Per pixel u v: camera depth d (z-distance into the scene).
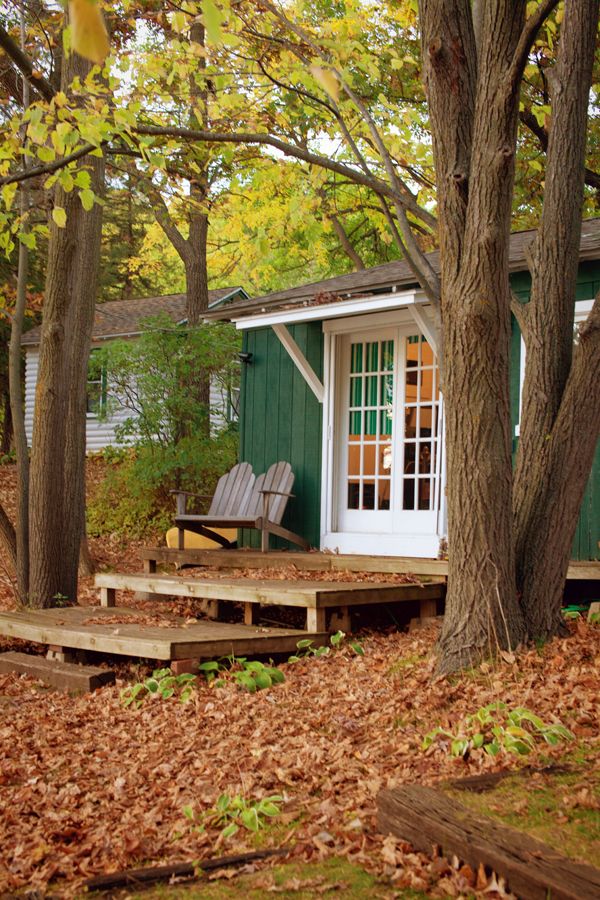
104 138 6.07
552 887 2.38
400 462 9.46
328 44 6.14
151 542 14.30
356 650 6.23
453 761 3.82
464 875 2.67
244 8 6.75
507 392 5.16
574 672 4.69
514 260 8.23
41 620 7.29
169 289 31.62
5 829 3.67
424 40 5.21
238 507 10.17
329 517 9.94
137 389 16.44
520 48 4.61
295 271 27.50
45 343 8.51
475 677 4.93
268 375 10.73
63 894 2.86
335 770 4.00
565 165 5.33
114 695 5.91
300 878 2.82
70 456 8.95
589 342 5.18
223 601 7.93
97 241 9.76
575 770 3.47
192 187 11.55
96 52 0.92
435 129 5.18
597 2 5.22
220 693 5.51
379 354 9.76
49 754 4.76
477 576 5.16
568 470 5.31
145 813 3.76
